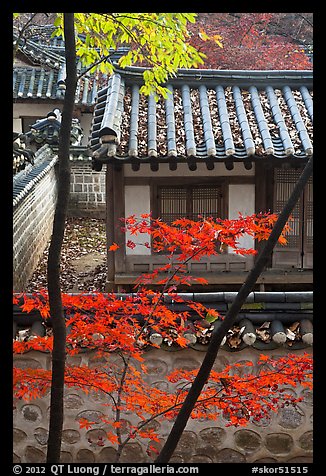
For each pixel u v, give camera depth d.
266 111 7.46
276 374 3.68
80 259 11.65
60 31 4.04
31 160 8.37
